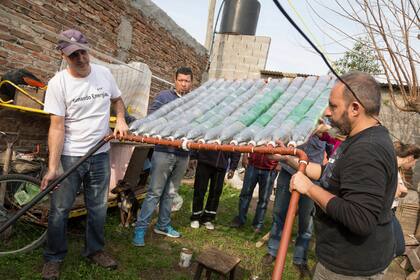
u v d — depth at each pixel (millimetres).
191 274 3311
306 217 3549
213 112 2682
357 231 1485
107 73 2926
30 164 3408
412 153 3256
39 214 3297
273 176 4789
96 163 2832
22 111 3135
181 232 4234
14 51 4227
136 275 3059
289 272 3645
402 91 4258
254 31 9836
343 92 1679
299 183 1704
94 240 3018
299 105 2574
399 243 2562
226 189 6941
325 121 2828
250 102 2758
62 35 2559
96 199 2916
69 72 2670
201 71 9570
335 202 1547
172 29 7629
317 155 3549
